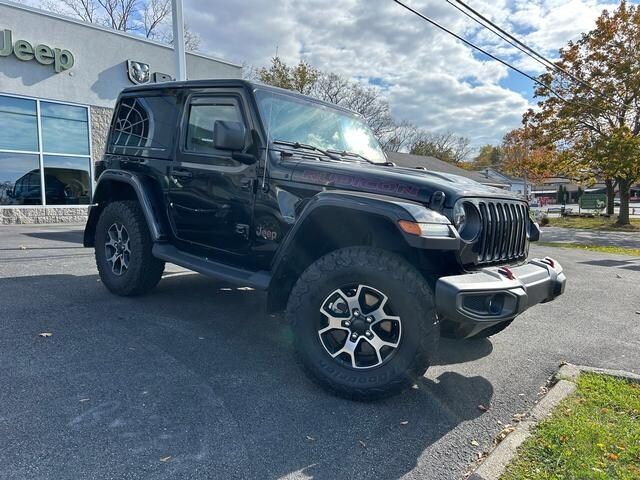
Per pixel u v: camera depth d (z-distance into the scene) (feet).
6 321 12.56
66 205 41.42
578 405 9.20
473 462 7.27
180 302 15.37
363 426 8.20
